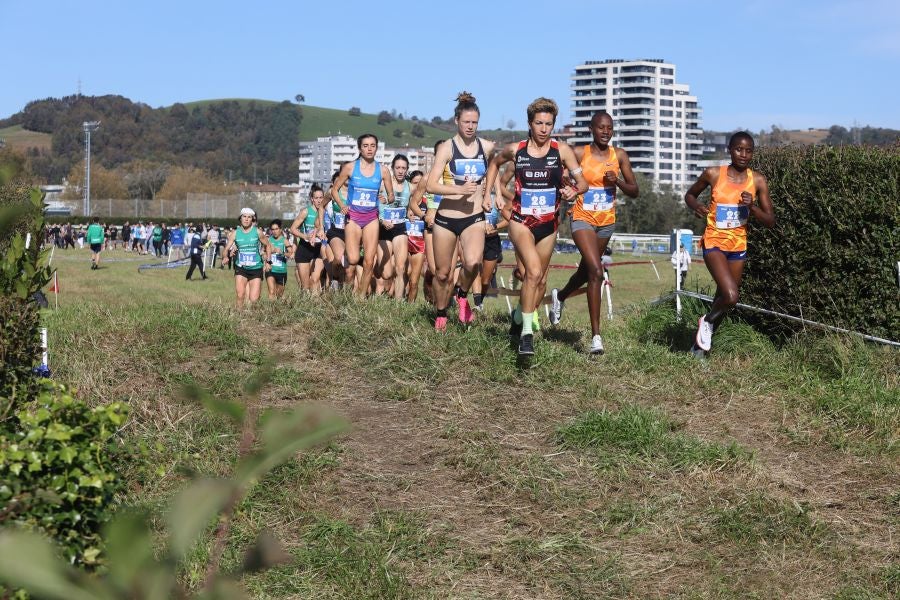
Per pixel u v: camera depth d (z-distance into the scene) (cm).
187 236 4522
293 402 716
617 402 735
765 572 515
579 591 487
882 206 859
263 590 468
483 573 503
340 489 580
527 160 788
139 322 877
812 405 751
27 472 340
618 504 577
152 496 544
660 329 1009
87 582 96
